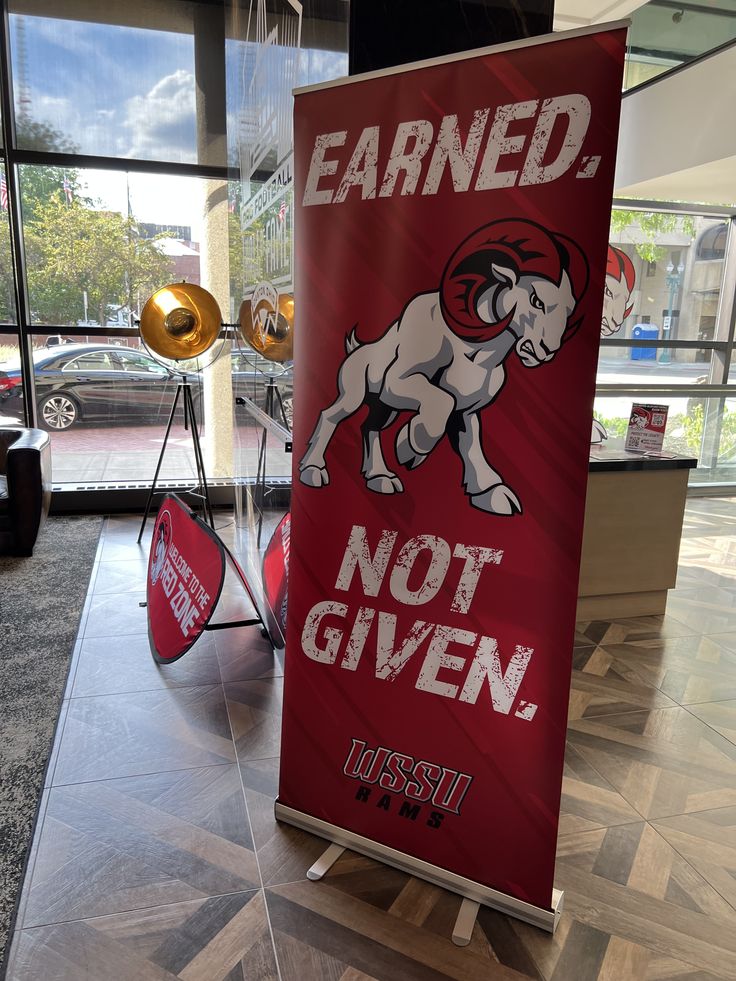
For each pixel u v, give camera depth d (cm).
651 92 491
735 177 485
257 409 334
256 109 312
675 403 622
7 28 441
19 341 484
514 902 169
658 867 186
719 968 157
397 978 153
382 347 166
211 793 212
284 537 279
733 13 414
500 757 167
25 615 333
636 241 598
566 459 149
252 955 158
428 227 156
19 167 461
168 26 460
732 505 601
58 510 503
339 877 181
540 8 194
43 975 152
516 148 144
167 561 318
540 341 148
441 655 170
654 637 330
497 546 160
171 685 275
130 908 169
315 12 213
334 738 189
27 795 208
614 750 238
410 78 152
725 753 238
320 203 169
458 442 160
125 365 506
